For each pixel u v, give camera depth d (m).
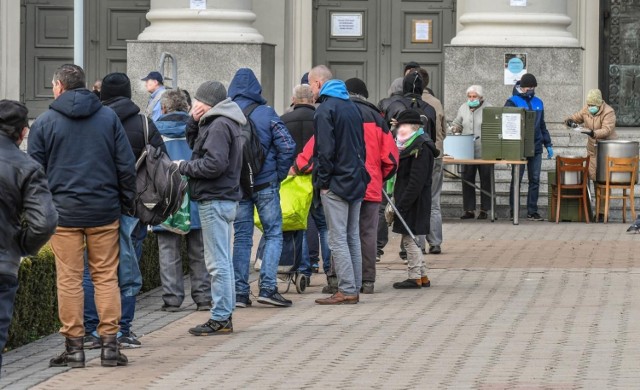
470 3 29.23
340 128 16.50
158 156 13.63
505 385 11.85
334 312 16.27
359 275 17.06
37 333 14.85
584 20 31.72
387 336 14.54
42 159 12.80
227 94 16.34
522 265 20.42
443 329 14.94
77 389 11.95
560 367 12.69
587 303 16.77
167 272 16.55
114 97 14.06
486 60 28.67
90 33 32.12
